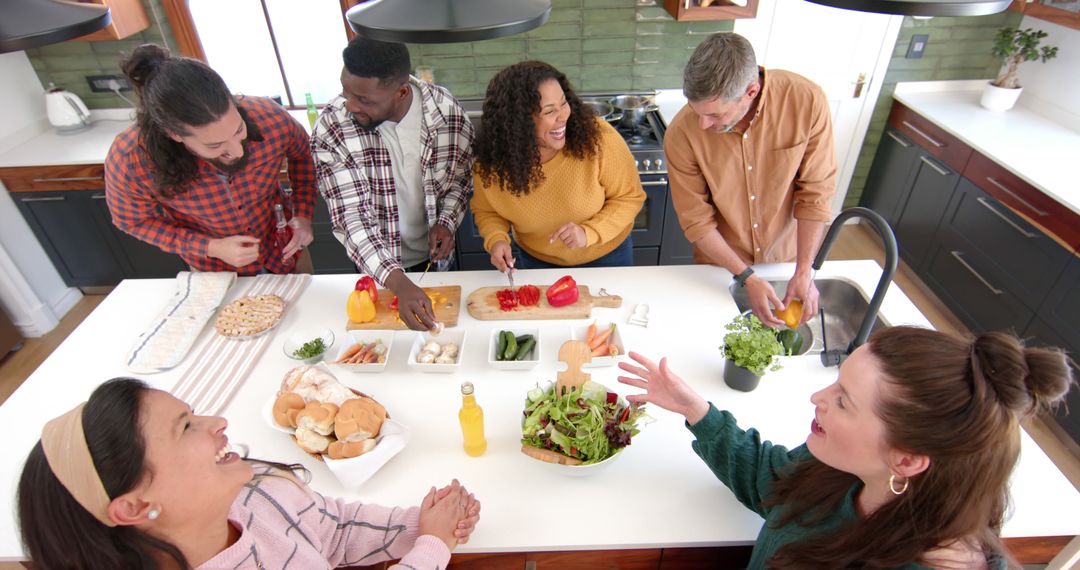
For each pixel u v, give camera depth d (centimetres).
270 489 103
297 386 141
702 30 303
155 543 81
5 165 274
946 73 310
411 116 179
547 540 116
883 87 317
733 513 120
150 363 158
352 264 322
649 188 288
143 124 150
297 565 100
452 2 101
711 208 187
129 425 75
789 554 96
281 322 176
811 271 174
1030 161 242
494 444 136
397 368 159
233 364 159
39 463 75
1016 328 250
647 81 321
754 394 147
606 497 124
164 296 190
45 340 308
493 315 173
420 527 114
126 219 178
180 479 80
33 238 304
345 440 127
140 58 142
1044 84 280
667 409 125
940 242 291
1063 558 120
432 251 194
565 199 178
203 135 140
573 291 174
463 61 310
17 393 153
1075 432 230
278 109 181
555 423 128
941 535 81
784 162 170
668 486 126
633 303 179
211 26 298
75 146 290
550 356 161
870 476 88
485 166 172
